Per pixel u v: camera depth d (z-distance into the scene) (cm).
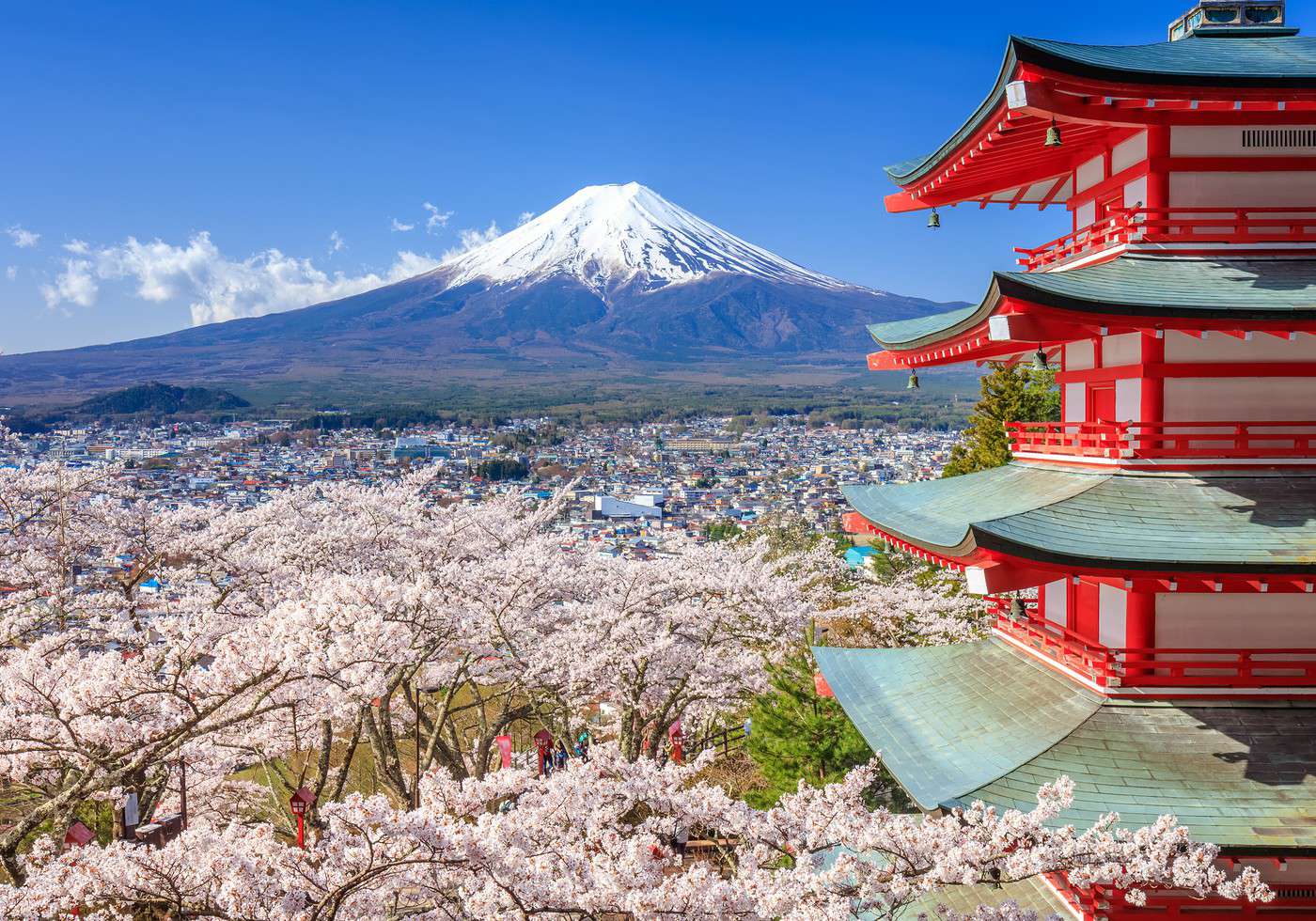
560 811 1123
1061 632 1411
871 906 980
